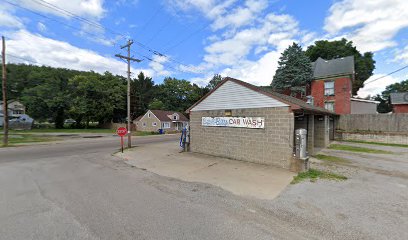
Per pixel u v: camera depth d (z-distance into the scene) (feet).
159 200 14.99
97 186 18.37
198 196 15.84
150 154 36.32
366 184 18.57
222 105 32.09
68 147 48.29
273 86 79.05
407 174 22.02
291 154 24.18
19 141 58.75
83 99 130.11
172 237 10.06
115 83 149.48
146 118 134.00
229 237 10.07
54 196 15.76
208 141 34.42
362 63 93.86
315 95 72.84
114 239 9.89
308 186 17.98
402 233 10.46
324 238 10.07
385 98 138.51
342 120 56.08
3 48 48.39
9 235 10.21
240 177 21.17
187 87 181.37
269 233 10.49
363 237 10.13
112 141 63.36
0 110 139.33
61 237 10.05
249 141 28.43
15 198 15.33
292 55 74.54
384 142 48.08
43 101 123.13
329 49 96.78
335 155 33.01
